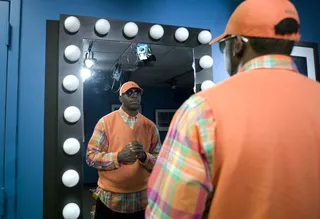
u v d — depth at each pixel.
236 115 0.45
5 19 1.22
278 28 0.48
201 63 1.48
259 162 0.43
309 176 0.44
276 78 0.47
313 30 1.77
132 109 1.36
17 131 1.21
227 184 0.44
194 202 0.44
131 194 1.27
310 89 0.48
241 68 0.52
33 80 1.25
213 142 0.44
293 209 0.43
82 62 1.30
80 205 1.23
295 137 0.44
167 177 0.46
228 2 1.62
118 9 1.42
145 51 1.42
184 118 0.48
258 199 0.43
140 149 1.27
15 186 1.18
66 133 1.25
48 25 1.30
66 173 1.22
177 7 1.52
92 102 1.31
